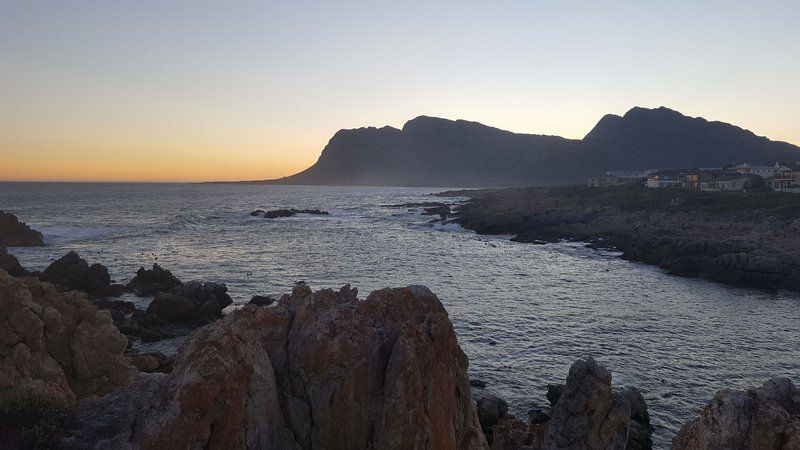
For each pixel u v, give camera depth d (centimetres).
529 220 13575
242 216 18175
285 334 1551
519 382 3778
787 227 9075
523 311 5666
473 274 7806
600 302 6091
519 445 2600
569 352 4384
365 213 19825
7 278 1916
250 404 1327
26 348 1808
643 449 2902
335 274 7756
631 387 3572
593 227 11881
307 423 1427
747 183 16112
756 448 1432
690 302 6116
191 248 10200
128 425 1341
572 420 2402
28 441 1312
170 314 5038
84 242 10688
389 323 1602
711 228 9906
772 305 6006
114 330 2219
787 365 4172
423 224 15650
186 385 1254
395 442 1398
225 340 1343
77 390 2022
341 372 1440
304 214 19050
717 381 3838
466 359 1708
